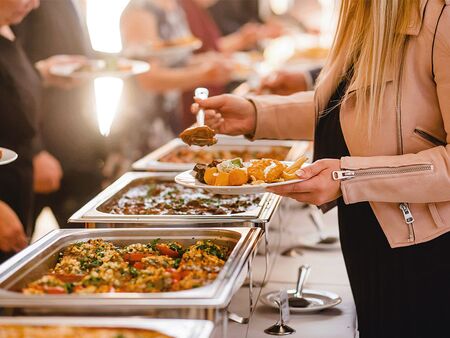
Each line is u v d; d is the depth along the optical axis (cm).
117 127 523
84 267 201
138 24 518
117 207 270
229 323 225
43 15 405
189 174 215
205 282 183
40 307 162
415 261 216
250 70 554
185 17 624
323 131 229
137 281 184
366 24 212
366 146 212
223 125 267
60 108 420
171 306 161
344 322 227
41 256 201
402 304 221
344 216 227
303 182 199
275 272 276
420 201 202
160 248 214
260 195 289
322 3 793
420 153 202
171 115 606
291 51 632
